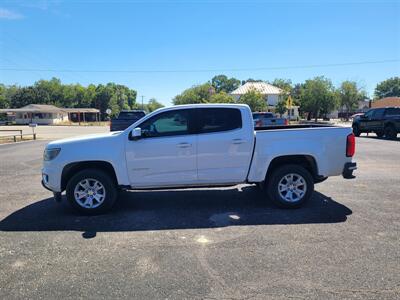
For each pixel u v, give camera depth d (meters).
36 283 3.92
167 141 6.51
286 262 4.36
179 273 4.12
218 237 5.25
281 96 64.81
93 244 5.03
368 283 3.83
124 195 7.88
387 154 14.72
